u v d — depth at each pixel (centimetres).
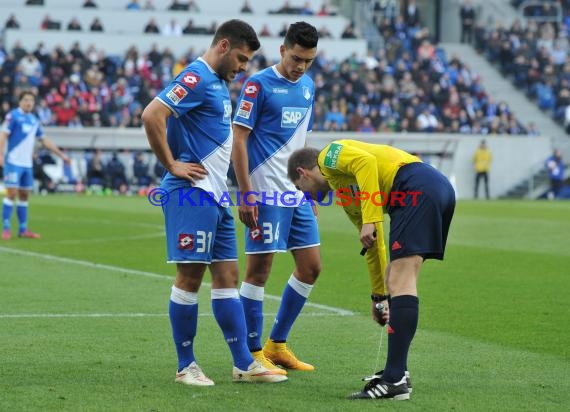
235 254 1217
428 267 2459
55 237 3153
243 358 1197
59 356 1313
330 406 1063
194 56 6281
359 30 7575
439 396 1120
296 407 1055
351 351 1396
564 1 8156
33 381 1160
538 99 7162
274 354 1303
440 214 1131
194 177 1173
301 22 1305
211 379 1203
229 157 1216
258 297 1307
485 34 7662
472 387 1170
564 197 6406
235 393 1123
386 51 7031
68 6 6912
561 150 6819
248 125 1309
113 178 5762
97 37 6531
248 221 1304
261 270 1310
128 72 6172
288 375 1241
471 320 1672
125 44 6575
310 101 1359
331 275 2281
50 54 6225
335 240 3203
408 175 1143
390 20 7362
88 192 5734
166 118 1169
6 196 3094
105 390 1120
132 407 1040
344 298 1916
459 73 6931
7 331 1500
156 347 1387
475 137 6406
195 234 1173
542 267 2473
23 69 5906
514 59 7350
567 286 2114
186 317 1176
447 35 8044
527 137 6500
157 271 2309
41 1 6788
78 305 1767
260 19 7019
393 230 1138
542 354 1384
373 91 6412
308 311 1752
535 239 3291
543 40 7650
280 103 1320
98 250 2769
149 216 4050
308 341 1469
